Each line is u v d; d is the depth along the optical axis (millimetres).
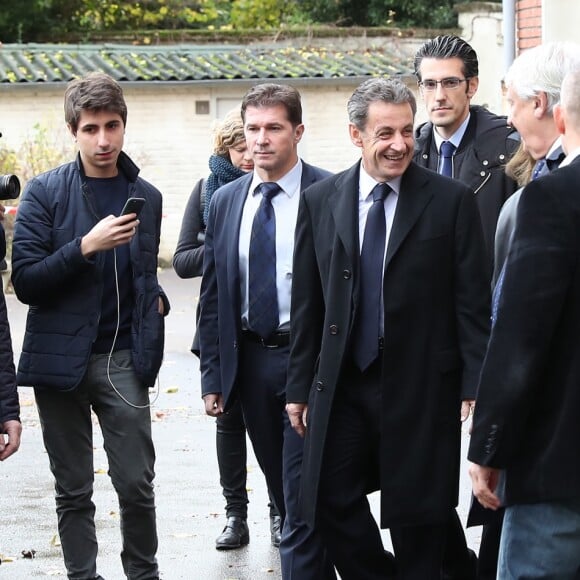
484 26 28203
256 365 7047
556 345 4641
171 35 30406
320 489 6211
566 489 4613
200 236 8555
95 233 6598
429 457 6094
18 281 6742
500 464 4680
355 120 6113
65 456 6945
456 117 7809
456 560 6797
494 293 5207
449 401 6129
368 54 29141
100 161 6801
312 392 6301
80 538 7023
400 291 6051
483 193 7715
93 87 6746
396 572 6336
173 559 8047
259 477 10141
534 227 4602
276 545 8281
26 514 9117
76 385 6688
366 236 6156
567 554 4711
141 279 6871
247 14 36156
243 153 8195
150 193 7016
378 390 6160
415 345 6086
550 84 5211
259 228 6988
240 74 27125
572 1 16188
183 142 27406
